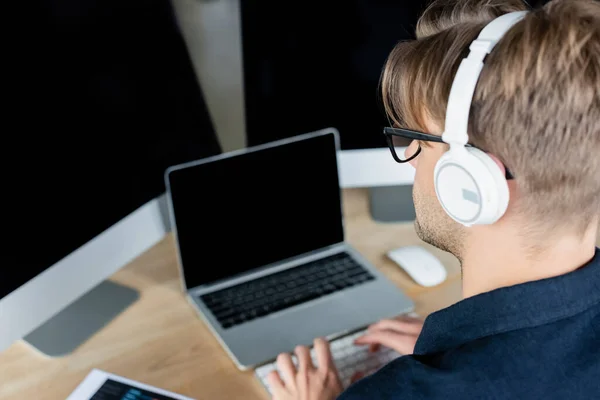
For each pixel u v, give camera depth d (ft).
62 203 3.05
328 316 3.21
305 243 3.62
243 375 2.93
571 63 1.56
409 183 3.87
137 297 3.44
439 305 3.31
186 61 3.47
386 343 2.94
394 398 1.78
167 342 3.14
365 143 3.83
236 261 3.48
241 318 3.21
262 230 3.50
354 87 3.69
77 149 3.08
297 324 3.17
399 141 3.75
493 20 1.70
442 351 1.89
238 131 3.82
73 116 3.02
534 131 1.61
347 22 3.52
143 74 3.33
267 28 3.53
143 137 3.42
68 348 3.10
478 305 1.82
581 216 1.72
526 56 1.58
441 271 3.48
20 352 3.10
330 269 3.54
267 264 3.56
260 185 3.43
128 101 3.28
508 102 1.61
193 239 3.34
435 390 1.76
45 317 2.99
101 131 3.18
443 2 2.02
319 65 3.64
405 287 3.44
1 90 2.68
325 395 2.62
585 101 1.57
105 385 2.84
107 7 3.06
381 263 3.64
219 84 3.62
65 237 3.09
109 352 3.08
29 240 2.91
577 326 1.76
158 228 3.54
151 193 3.55
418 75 1.83
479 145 1.72
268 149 3.42
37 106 2.85
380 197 4.13
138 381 2.91
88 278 3.16
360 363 2.95
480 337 1.81
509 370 1.73
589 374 1.74
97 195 3.22
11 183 2.80
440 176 1.80
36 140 2.87
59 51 2.90
